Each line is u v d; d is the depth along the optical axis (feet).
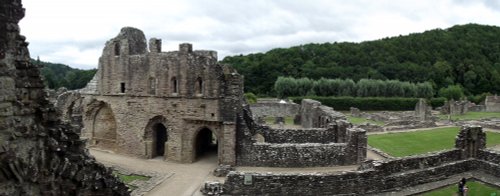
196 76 112.57
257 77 433.89
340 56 496.64
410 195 82.58
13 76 29.43
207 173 103.96
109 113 133.80
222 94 109.50
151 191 86.89
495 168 92.12
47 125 32.53
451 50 524.11
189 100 113.91
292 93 363.15
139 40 131.95
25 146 30.35
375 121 220.64
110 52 128.06
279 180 80.79
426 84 373.81
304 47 552.82
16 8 29.58
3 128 28.68
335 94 361.71
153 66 119.24
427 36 569.23
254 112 247.50
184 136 116.06
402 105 316.81
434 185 87.66
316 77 434.71
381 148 132.77
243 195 80.94
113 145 133.80
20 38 30.04
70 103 136.15
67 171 33.40
